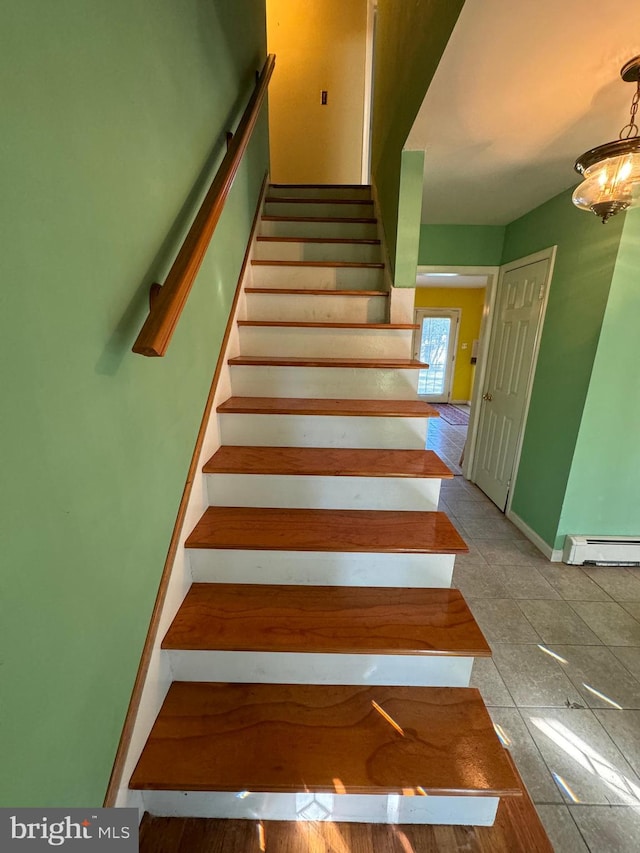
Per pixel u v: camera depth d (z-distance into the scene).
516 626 1.87
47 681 0.59
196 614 1.13
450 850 0.92
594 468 2.29
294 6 3.39
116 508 0.78
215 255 1.49
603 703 1.47
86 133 0.65
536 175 2.07
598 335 2.09
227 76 1.57
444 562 1.25
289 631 1.09
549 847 0.94
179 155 1.08
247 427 1.57
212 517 1.36
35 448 0.55
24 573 0.54
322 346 1.90
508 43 1.07
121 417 0.80
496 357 3.29
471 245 3.16
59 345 0.60
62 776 0.63
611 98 1.34
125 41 0.78
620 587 2.18
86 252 0.66
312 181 3.81
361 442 1.59
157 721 0.99
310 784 0.87
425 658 1.07
